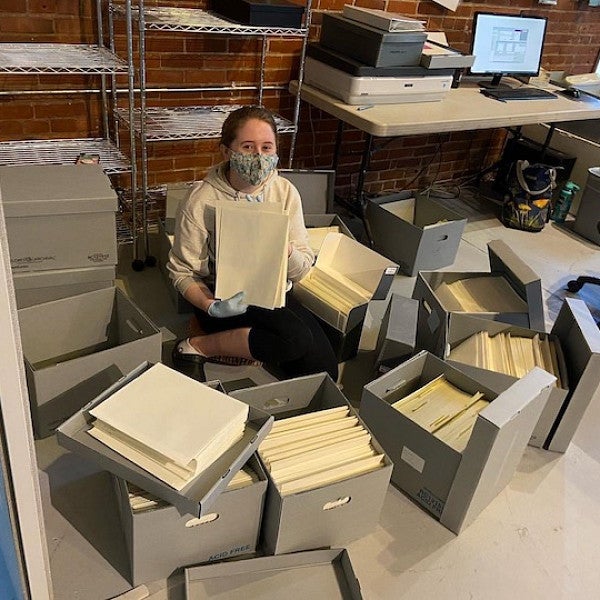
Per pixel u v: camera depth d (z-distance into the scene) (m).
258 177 1.79
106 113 2.56
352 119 2.57
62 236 1.87
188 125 2.58
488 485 1.55
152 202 2.89
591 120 3.74
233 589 1.38
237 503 1.33
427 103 2.87
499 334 1.98
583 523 1.66
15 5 2.22
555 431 1.84
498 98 3.12
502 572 1.50
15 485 0.90
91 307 1.86
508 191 3.58
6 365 0.78
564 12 3.88
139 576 1.34
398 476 1.66
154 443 1.26
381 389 1.70
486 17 3.19
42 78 2.39
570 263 3.19
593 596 1.47
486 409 1.39
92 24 2.39
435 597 1.42
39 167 2.01
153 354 1.74
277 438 1.47
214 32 2.50
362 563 1.48
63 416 1.67
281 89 3.01
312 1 2.86
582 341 1.77
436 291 2.24
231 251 1.80
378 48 2.59
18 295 1.90
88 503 1.54
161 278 2.54
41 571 1.05
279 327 1.86
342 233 2.59
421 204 3.12
